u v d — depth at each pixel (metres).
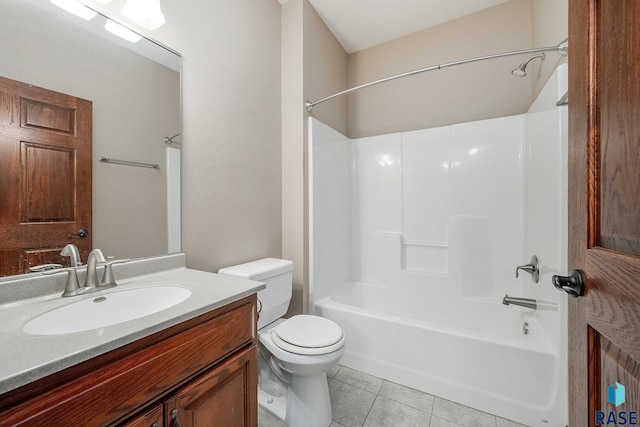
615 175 0.49
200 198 1.37
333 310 1.81
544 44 1.69
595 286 0.53
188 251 1.31
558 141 1.25
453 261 2.08
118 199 1.06
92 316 0.84
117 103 1.05
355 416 1.38
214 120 1.44
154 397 0.66
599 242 0.54
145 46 1.14
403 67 2.45
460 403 1.43
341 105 2.53
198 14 1.36
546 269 1.41
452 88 2.27
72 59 0.94
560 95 1.26
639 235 0.42
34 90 0.85
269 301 1.49
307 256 1.92
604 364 0.51
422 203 2.29
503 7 2.08
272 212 1.87
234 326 0.90
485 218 2.04
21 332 0.62
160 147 1.20
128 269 1.07
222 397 0.84
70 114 0.93
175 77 1.25
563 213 1.21
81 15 0.96
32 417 0.47
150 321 0.66
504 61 2.09
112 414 0.58
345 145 2.44
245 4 1.64
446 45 2.27
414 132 2.32
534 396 1.26
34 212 0.85
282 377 1.47
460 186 2.14
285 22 1.96
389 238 2.34
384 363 1.64
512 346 1.31
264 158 1.79
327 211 2.12
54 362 0.49
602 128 0.53
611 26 0.50
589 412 0.55
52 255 0.88
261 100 1.77
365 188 2.50
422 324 1.55
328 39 2.29
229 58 1.53
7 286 0.78
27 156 0.84
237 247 1.58
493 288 2.00
